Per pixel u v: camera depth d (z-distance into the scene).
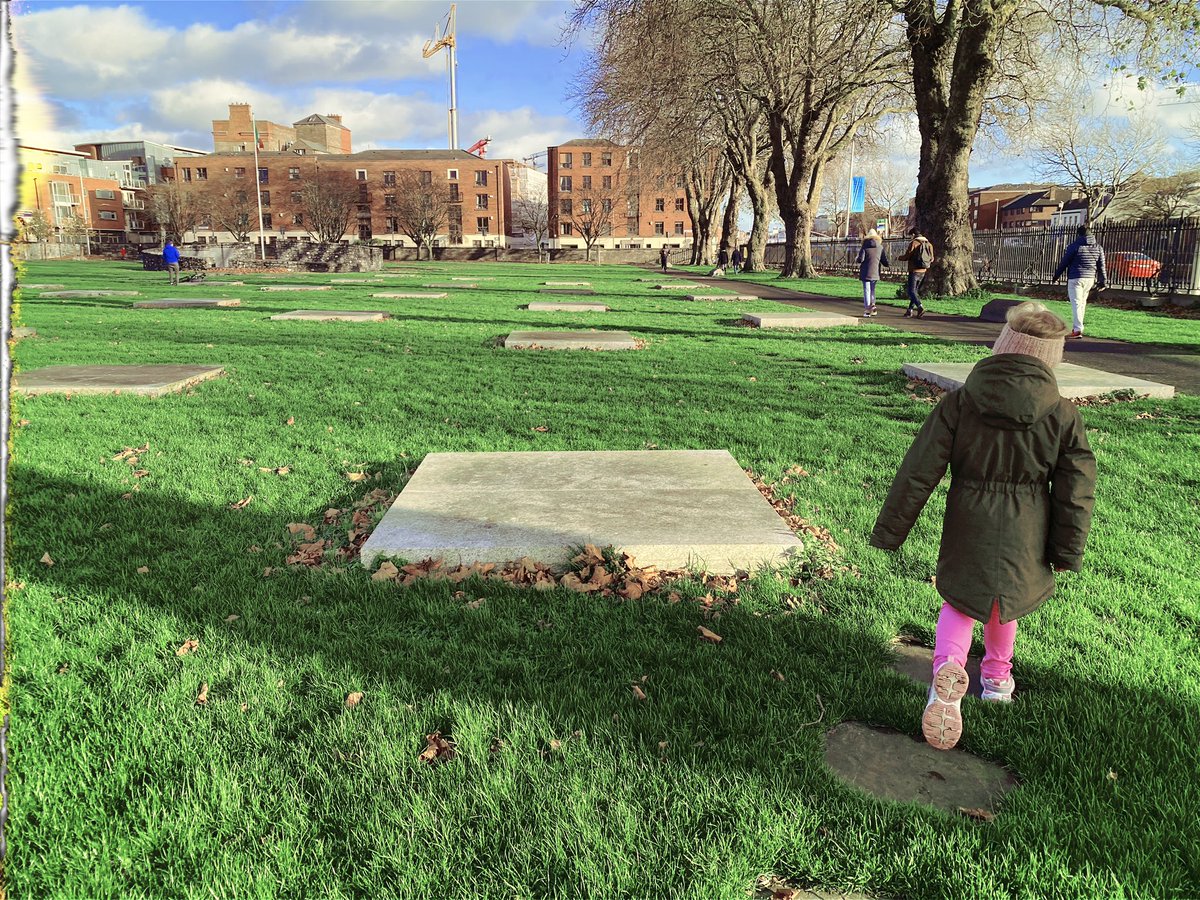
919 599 3.74
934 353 11.52
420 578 3.89
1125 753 2.60
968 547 2.71
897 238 37.44
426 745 2.65
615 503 4.58
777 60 28.11
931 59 21.19
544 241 120.56
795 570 4.02
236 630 3.40
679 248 89.94
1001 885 2.07
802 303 21.00
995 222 101.69
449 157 108.50
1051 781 2.49
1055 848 2.20
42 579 3.87
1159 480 5.58
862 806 2.37
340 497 5.17
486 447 6.31
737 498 4.67
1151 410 7.59
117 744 2.62
